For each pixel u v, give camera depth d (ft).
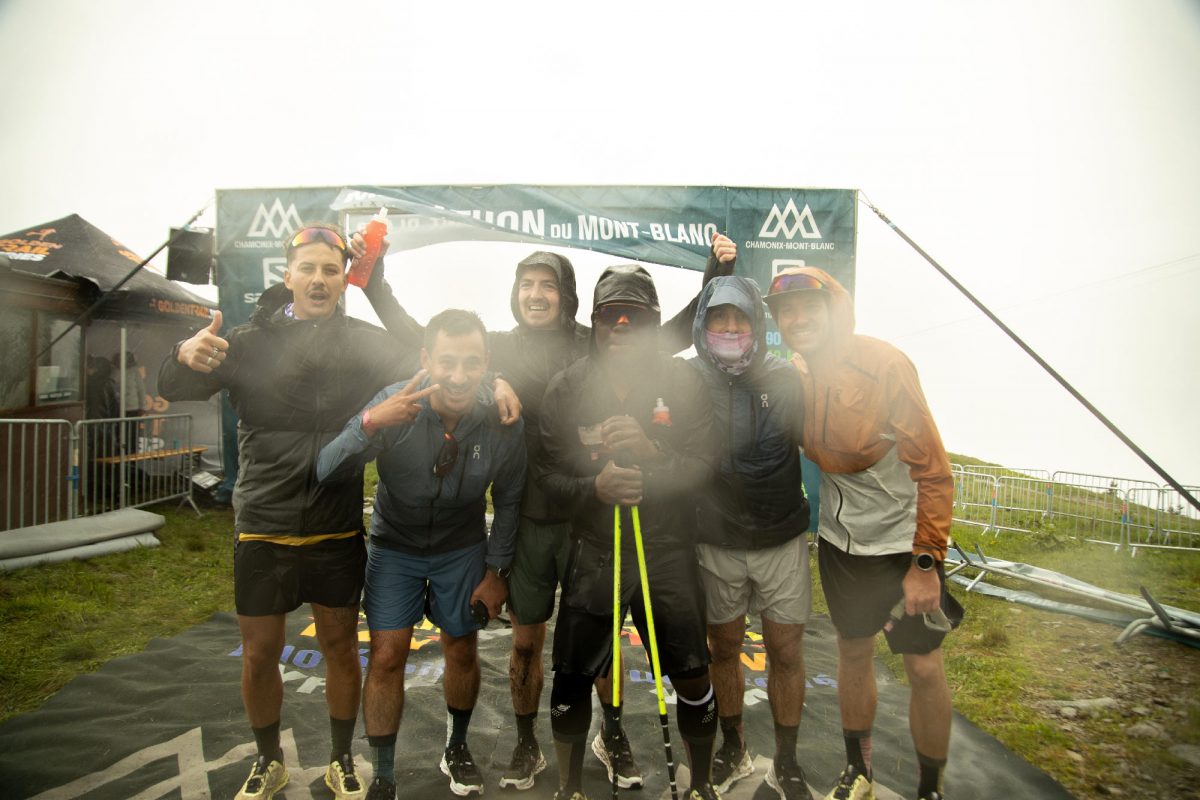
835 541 8.27
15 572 17.61
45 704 11.11
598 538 7.70
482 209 25.91
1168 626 14.65
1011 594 18.28
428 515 7.91
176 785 8.75
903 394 7.47
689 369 7.98
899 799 8.68
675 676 7.61
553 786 8.90
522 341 9.47
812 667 13.34
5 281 21.90
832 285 7.93
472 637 8.52
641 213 25.76
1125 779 9.34
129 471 25.98
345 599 8.13
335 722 8.36
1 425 19.86
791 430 8.00
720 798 8.52
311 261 7.85
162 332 33.35
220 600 16.97
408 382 7.68
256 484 7.83
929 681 7.61
